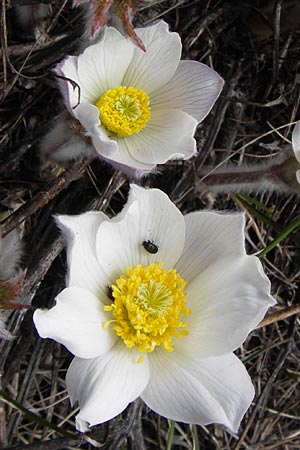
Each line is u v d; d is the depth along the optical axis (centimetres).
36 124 23
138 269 19
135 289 19
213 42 24
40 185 23
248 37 25
